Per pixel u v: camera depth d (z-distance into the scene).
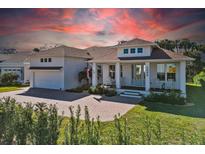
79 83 22.27
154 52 16.48
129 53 17.20
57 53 20.91
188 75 29.11
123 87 17.59
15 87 23.64
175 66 16.23
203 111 10.29
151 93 13.80
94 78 18.44
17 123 4.17
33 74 22.84
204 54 32.88
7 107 4.59
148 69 15.31
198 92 17.23
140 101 13.37
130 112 10.03
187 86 21.52
